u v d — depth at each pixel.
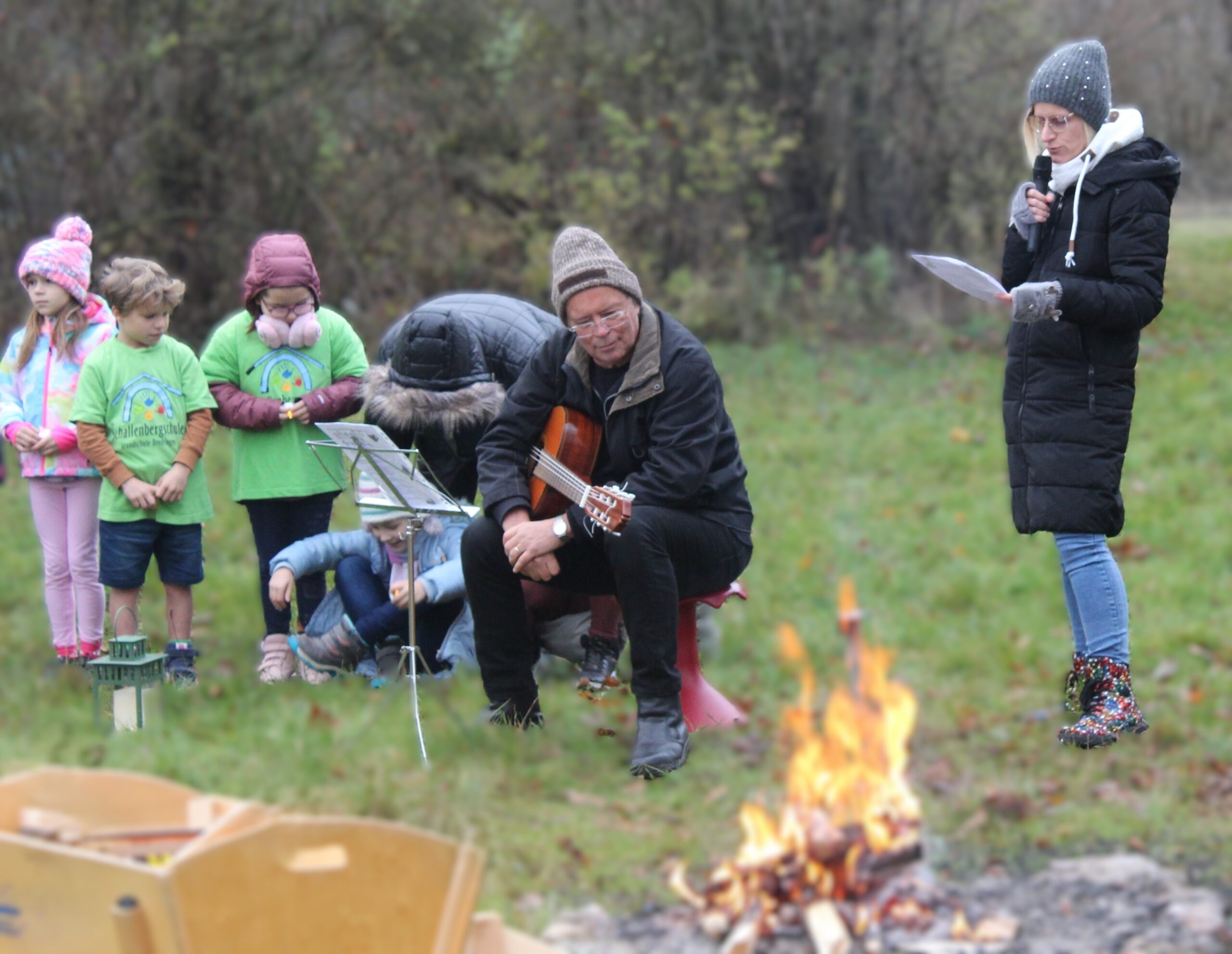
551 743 6.09
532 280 15.55
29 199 13.51
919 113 16.86
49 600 5.48
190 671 5.21
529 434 3.97
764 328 16.17
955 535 9.52
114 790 2.60
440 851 2.27
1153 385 13.27
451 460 4.78
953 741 6.49
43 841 2.35
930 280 16.94
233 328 5.16
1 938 2.28
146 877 2.15
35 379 5.30
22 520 9.38
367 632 4.90
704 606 6.96
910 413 12.73
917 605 8.35
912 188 17.06
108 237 13.73
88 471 5.32
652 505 3.72
